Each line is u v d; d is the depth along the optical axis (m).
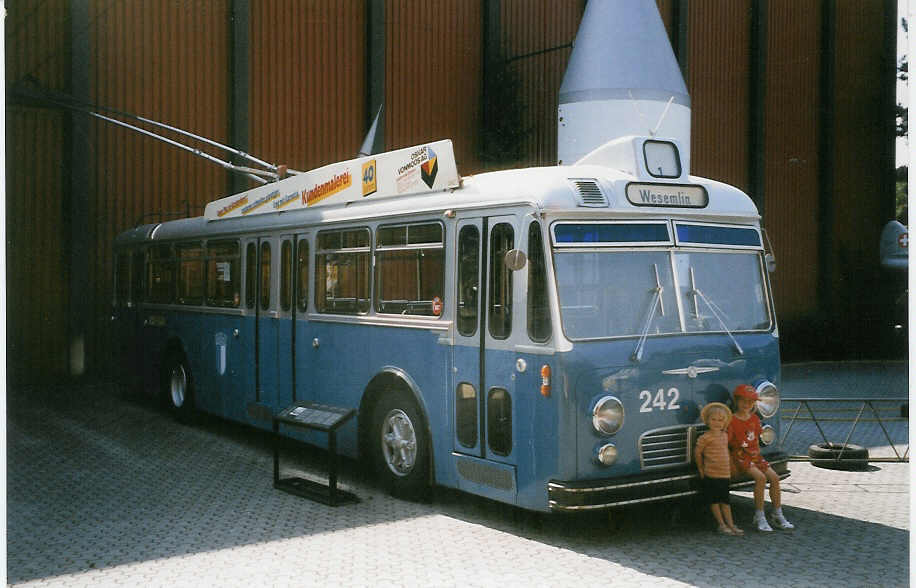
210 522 7.18
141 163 15.62
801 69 25.53
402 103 18.31
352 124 17.84
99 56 15.12
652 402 6.54
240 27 16.34
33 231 14.80
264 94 16.78
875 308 26.20
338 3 17.62
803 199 25.73
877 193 27.27
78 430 11.23
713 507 6.79
